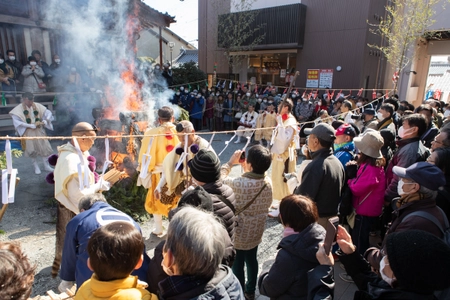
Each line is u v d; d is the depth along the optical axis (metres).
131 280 1.34
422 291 1.11
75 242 1.84
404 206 1.96
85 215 1.87
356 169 2.99
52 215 4.26
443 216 1.89
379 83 14.64
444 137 2.96
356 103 9.33
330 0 13.37
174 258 1.24
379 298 1.23
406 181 1.94
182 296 1.21
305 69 14.56
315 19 13.88
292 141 4.75
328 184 2.56
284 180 4.65
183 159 3.20
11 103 8.11
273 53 15.33
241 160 2.88
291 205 1.75
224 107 11.51
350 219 3.09
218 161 2.13
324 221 2.63
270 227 4.32
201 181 2.11
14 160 6.83
